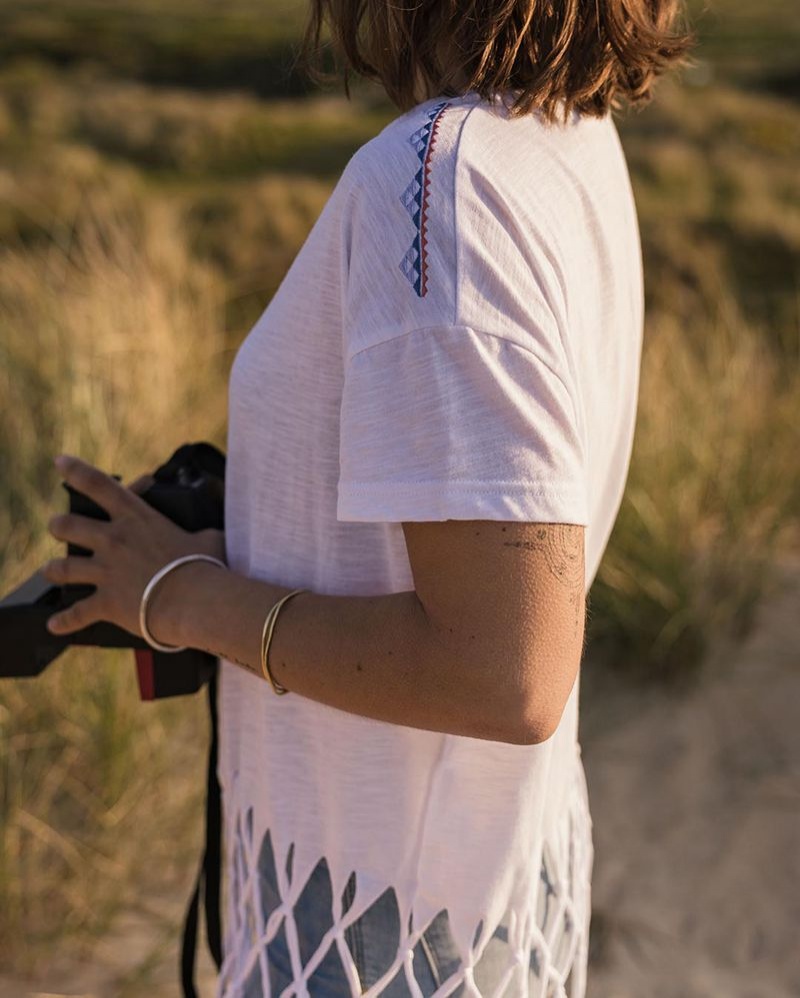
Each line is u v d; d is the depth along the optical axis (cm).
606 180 86
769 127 1585
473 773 84
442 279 69
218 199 1154
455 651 69
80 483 94
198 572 89
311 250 79
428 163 71
